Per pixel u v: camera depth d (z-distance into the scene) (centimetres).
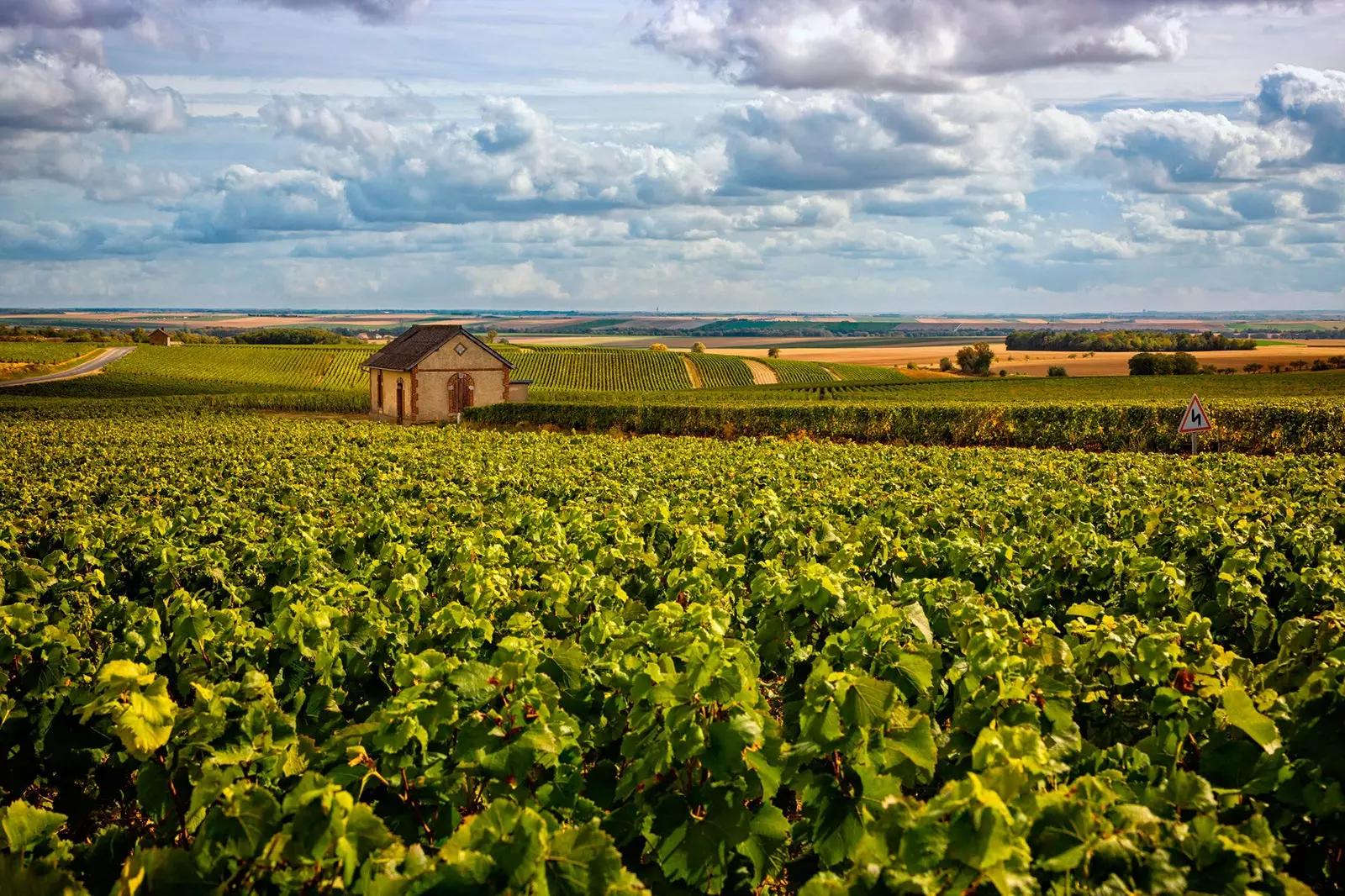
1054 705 553
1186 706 547
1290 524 1254
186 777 526
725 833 490
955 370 14050
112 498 1916
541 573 973
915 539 1025
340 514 1545
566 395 7838
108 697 512
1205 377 8975
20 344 16062
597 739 613
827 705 506
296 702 682
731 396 7644
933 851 364
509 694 550
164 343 18975
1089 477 2058
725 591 855
